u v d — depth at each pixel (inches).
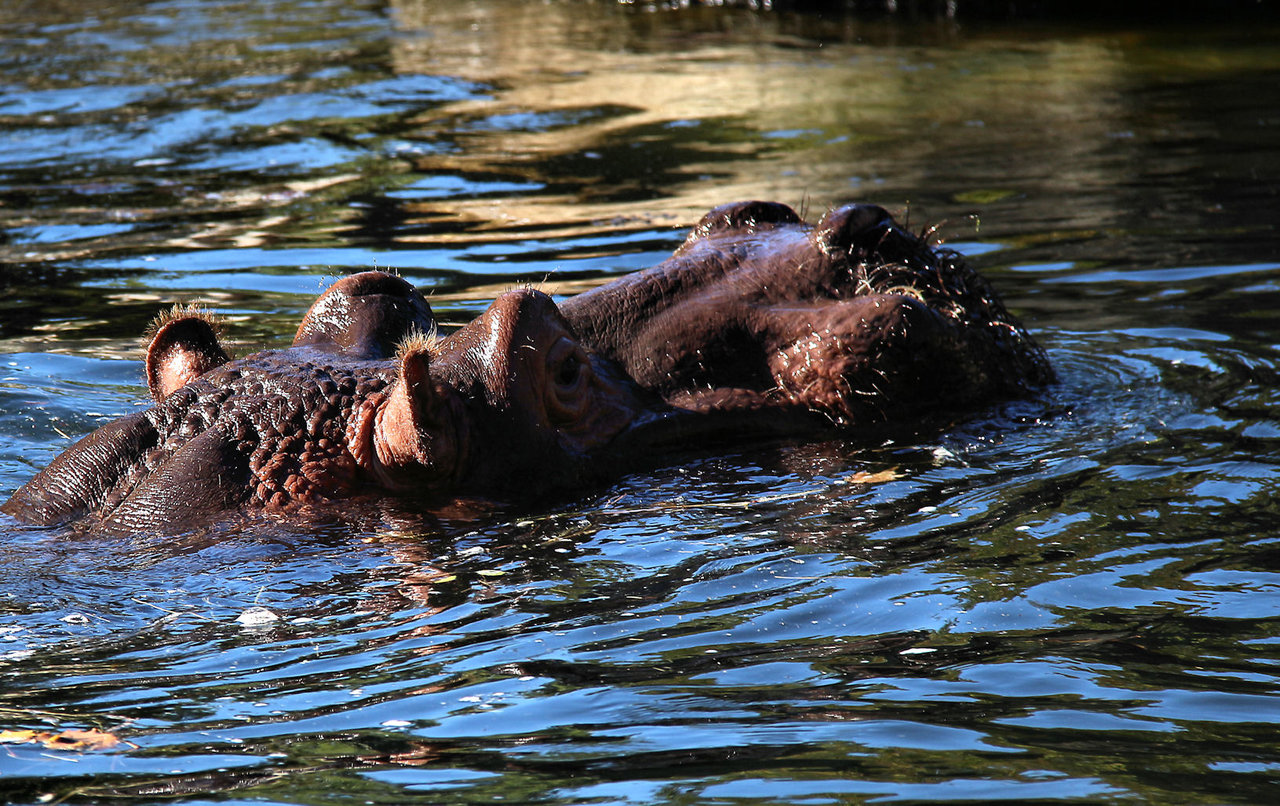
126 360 1159.6
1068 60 2891.2
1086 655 591.8
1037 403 951.6
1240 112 2257.6
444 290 1344.7
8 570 700.0
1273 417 911.7
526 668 597.3
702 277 906.7
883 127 2226.9
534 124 2293.3
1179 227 1541.6
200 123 2315.5
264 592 681.6
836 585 675.4
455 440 765.9
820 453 856.9
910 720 537.6
